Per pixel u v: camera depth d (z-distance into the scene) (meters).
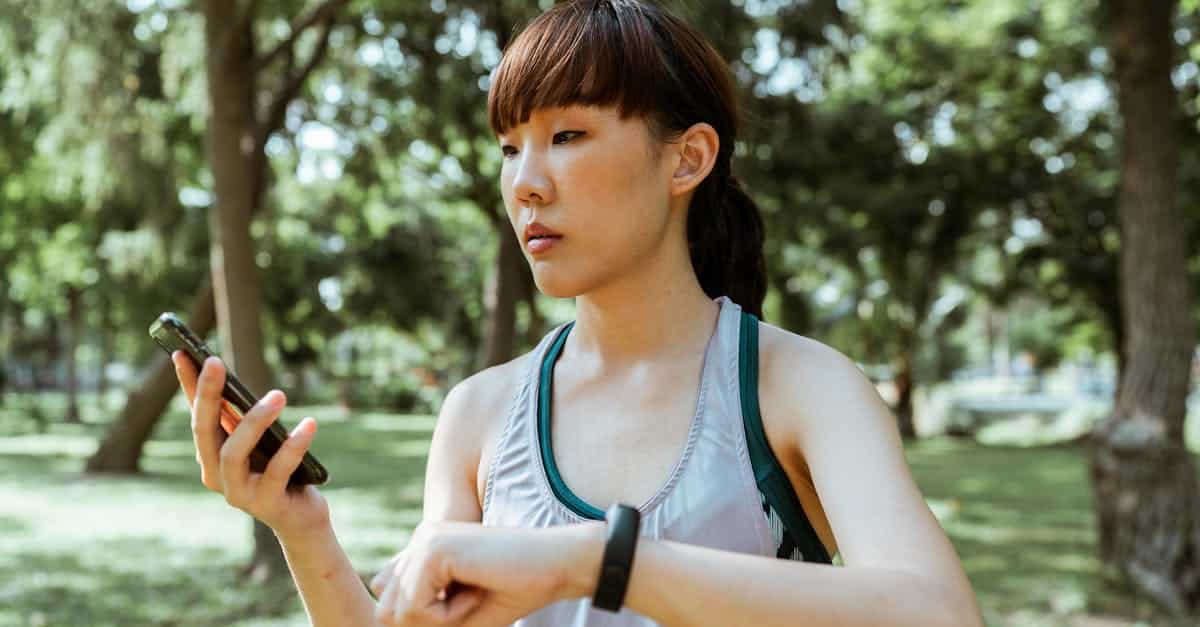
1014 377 56.66
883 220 15.69
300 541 0.89
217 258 6.98
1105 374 49.38
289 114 11.02
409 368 37.75
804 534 0.95
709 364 0.99
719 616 0.68
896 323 21.55
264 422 0.81
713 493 0.93
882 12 15.36
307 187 15.23
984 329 45.31
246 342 6.94
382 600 0.71
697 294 1.05
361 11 10.26
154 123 9.48
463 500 1.10
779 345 0.99
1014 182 15.84
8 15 7.96
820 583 0.69
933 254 17.19
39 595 6.54
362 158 11.71
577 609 0.97
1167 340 6.76
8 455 15.95
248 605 6.29
